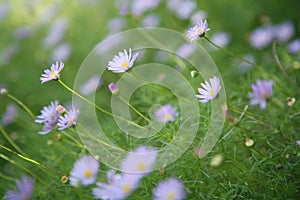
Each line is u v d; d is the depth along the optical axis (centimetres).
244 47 107
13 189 85
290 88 85
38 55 124
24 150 92
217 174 74
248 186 71
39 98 108
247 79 91
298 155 72
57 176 79
